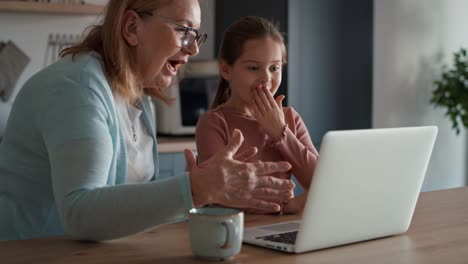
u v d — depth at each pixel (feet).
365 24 13.30
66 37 11.85
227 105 6.72
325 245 3.90
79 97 4.07
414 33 14.56
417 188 4.35
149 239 4.17
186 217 3.78
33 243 4.02
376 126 13.99
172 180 3.72
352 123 13.32
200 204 3.71
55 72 4.31
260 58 6.31
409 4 14.43
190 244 3.82
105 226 3.76
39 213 4.77
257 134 6.52
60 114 4.01
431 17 14.80
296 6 12.21
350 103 13.24
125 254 3.75
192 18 4.87
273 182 3.73
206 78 11.93
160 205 3.67
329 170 3.70
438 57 14.98
